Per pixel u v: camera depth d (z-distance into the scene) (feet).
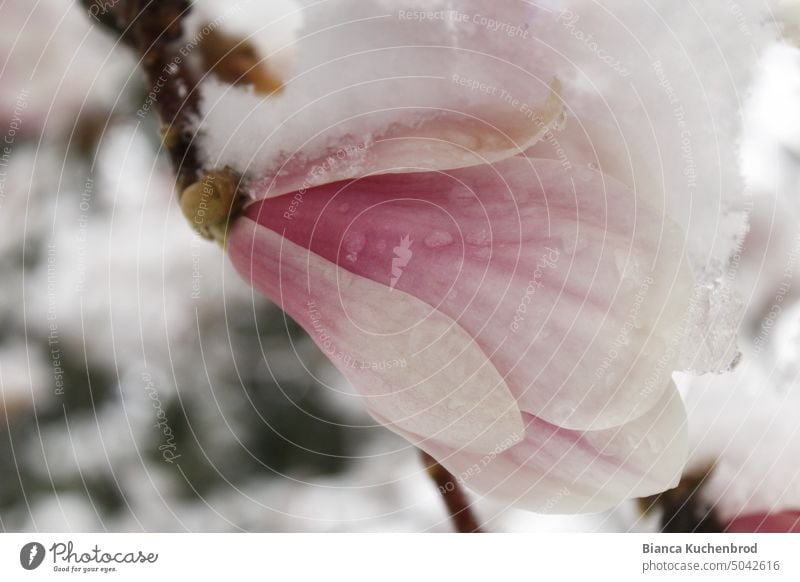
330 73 0.92
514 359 0.92
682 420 0.95
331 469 0.98
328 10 0.92
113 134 0.96
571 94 0.93
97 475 0.98
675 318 0.92
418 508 0.99
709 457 1.00
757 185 0.97
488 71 0.92
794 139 0.97
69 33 0.95
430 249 0.92
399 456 0.98
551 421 0.93
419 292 0.92
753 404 1.00
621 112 0.94
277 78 0.92
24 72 0.96
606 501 0.95
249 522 0.99
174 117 0.93
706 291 0.96
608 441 0.94
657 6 0.94
